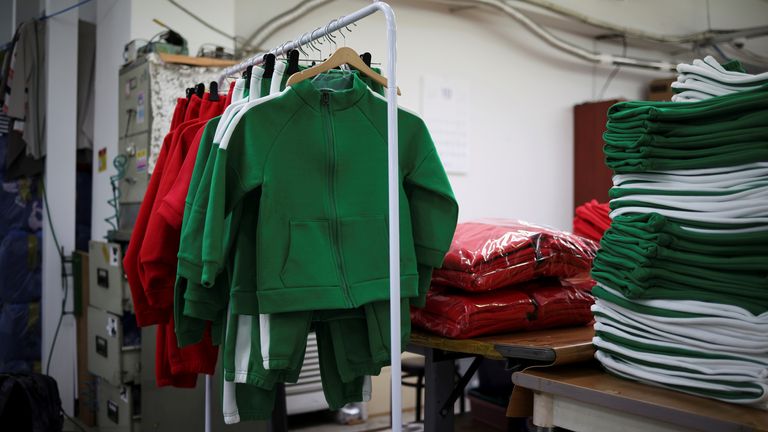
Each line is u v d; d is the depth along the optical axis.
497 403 3.92
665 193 1.50
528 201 5.68
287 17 4.30
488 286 1.92
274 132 1.60
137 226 2.01
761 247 1.35
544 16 5.49
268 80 1.80
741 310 1.34
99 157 4.11
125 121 3.53
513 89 5.59
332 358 1.79
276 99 1.61
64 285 4.16
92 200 4.26
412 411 4.54
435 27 5.11
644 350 1.49
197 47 3.88
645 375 1.47
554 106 5.86
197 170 1.67
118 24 3.84
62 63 4.14
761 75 1.37
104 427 3.61
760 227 1.35
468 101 5.28
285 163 1.60
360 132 1.70
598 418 1.44
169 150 2.04
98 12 4.18
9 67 4.07
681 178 1.48
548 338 1.88
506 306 1.95
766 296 1.33
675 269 1.46
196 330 1.82
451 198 1.74
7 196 4.13
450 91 5.16
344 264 1.62
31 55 4.04
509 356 1.70
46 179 4.12
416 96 5.01
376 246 1.67
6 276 4.11
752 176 1.38
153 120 3.24
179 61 3.29
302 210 1.61
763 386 1.25
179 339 1.77
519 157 5.62
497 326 1.93
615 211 1.60
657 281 1.48
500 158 5.50
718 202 1.40
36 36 4.06
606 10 5.92
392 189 1.55
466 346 1.84
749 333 1.32
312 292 1.57
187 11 3.84
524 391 1.62
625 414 1.39
